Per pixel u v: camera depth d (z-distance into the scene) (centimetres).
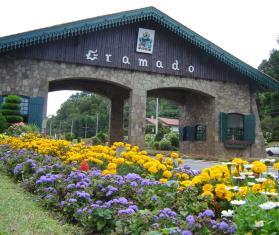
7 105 1903
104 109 8925
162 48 2325
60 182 616
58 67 2089
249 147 2488
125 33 2250
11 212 523
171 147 3500
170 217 401
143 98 2250
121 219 417
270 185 520
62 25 2008
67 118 10188
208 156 2239
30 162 812
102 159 834
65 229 479
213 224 366
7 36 1909
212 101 2442
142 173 739
